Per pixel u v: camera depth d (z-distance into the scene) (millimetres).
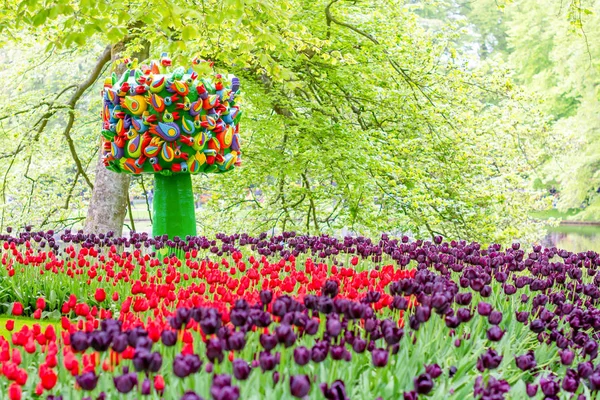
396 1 13617
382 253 7938
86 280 7191
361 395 3654
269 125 12836
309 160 12727
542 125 15266
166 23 7809
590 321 4781
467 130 13656
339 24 12812
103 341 3402
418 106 13281
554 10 30656
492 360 3611
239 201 14961
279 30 10547
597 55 26844
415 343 4410
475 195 13539
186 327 4074
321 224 14359
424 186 13102
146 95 7973
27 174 16797
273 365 3316
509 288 5266
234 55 11492
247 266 7914
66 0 7500
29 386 3742
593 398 3918
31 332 4137
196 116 8102
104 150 8508
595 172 27859
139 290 5316
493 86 14406
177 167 8281
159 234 8836
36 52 16234
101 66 15742
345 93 13391
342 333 4238
